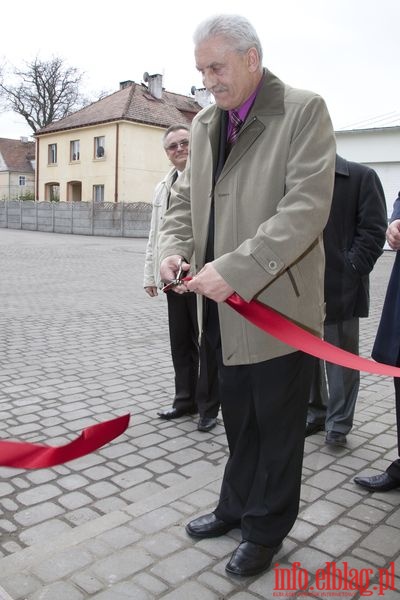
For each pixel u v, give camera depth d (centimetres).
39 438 367
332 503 286
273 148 203
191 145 239
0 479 310
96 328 719
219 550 243
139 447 357
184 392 409
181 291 210
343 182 344
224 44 194
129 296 995
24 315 789
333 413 358
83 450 142
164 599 212
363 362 189
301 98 202
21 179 5391
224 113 221
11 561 232
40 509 279
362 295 354
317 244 214
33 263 1498
